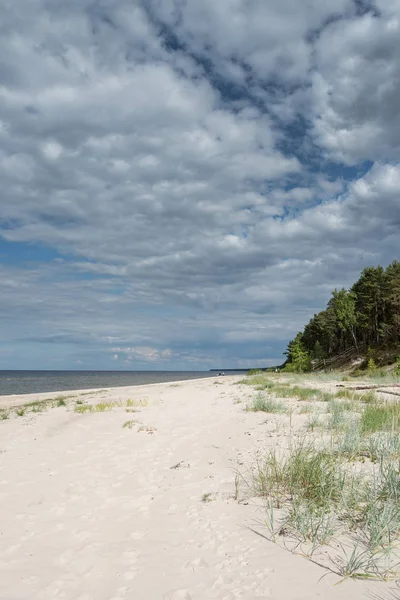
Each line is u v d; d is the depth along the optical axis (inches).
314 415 494.6
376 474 254.4
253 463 311.7
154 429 476.4
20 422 586.2
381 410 471.8
